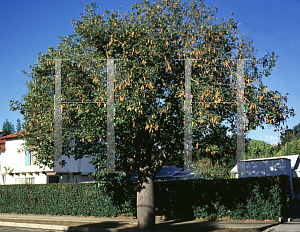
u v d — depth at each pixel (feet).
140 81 40.37
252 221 51.11
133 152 44.65
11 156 104.99
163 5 45.98
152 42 43.52
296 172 123.13
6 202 82.89
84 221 58.03
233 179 53.83
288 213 50.90
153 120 40.04
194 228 45.09
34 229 54.03
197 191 56.29
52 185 74.59
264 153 280.10
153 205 49.19
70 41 48.83
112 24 45.29
